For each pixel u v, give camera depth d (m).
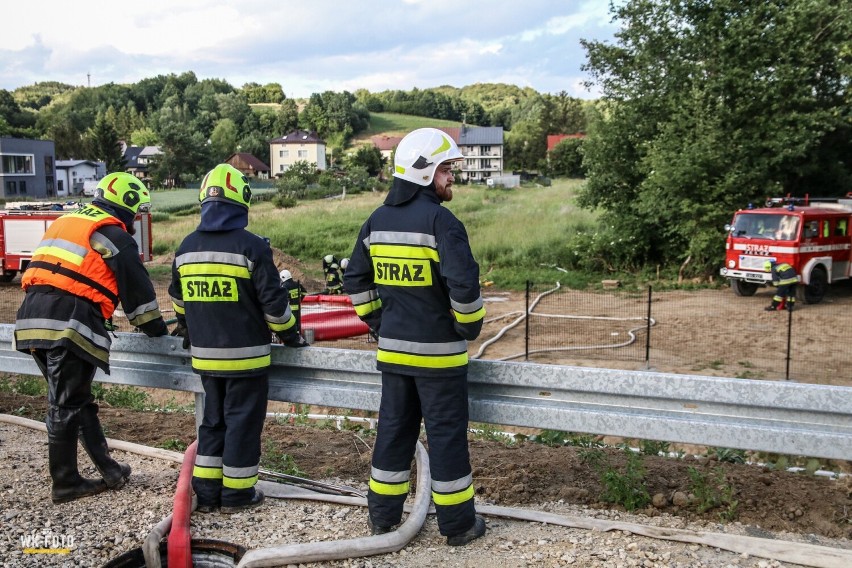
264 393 4.42
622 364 12.22
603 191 25.45
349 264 4.09
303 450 5.62
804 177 25.05
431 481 4.05
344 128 169.00
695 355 12.97
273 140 133.12
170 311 16.88
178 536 3.81
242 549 3.84
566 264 25.48
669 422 3.92
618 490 4.38
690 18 23.31
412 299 3.81
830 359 12.55
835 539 3.93
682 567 3.59
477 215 37.03
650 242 24.75
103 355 4.50
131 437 5.93
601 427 4.05
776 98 21.98
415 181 3.82
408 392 3.93
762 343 13.95
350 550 3.75
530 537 3.97
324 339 10.98
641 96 24.19
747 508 4.27
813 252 18.44
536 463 5.12
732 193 22.41
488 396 4.32
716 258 22.50
